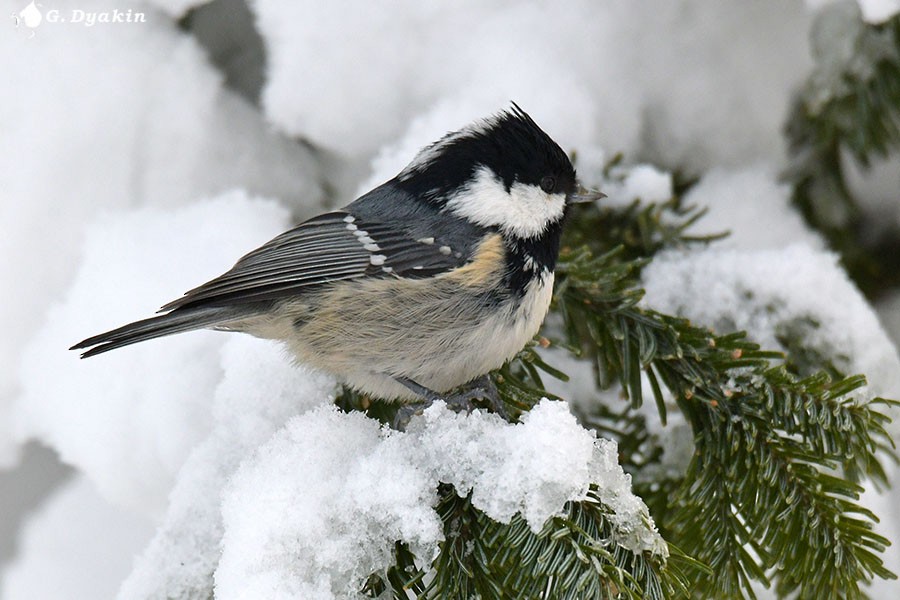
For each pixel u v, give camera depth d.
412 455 4.54
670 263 6.54
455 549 4.42
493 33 6.75
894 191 7.53
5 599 7.76
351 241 5.69
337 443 4.73
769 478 5.02
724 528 5.12
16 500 7.91
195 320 5.45
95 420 6.11
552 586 4.20
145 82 7.00
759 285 6.28
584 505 4.38
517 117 5.85
